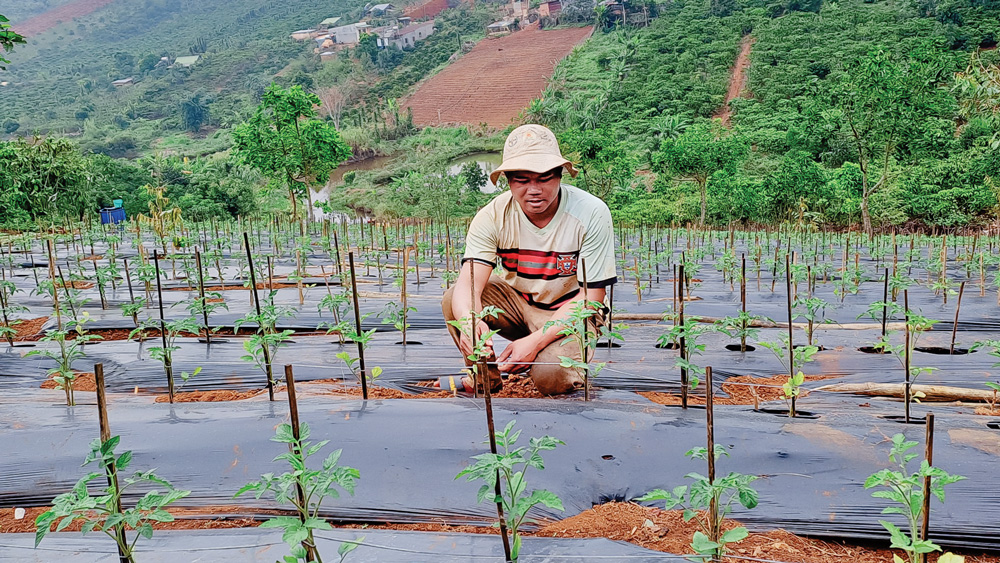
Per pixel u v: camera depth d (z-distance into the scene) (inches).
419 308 317.1
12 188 828.6
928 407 182.4
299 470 92.7
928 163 1460.4
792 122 2231.8
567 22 5728.3
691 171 1386.6
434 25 6697.8
